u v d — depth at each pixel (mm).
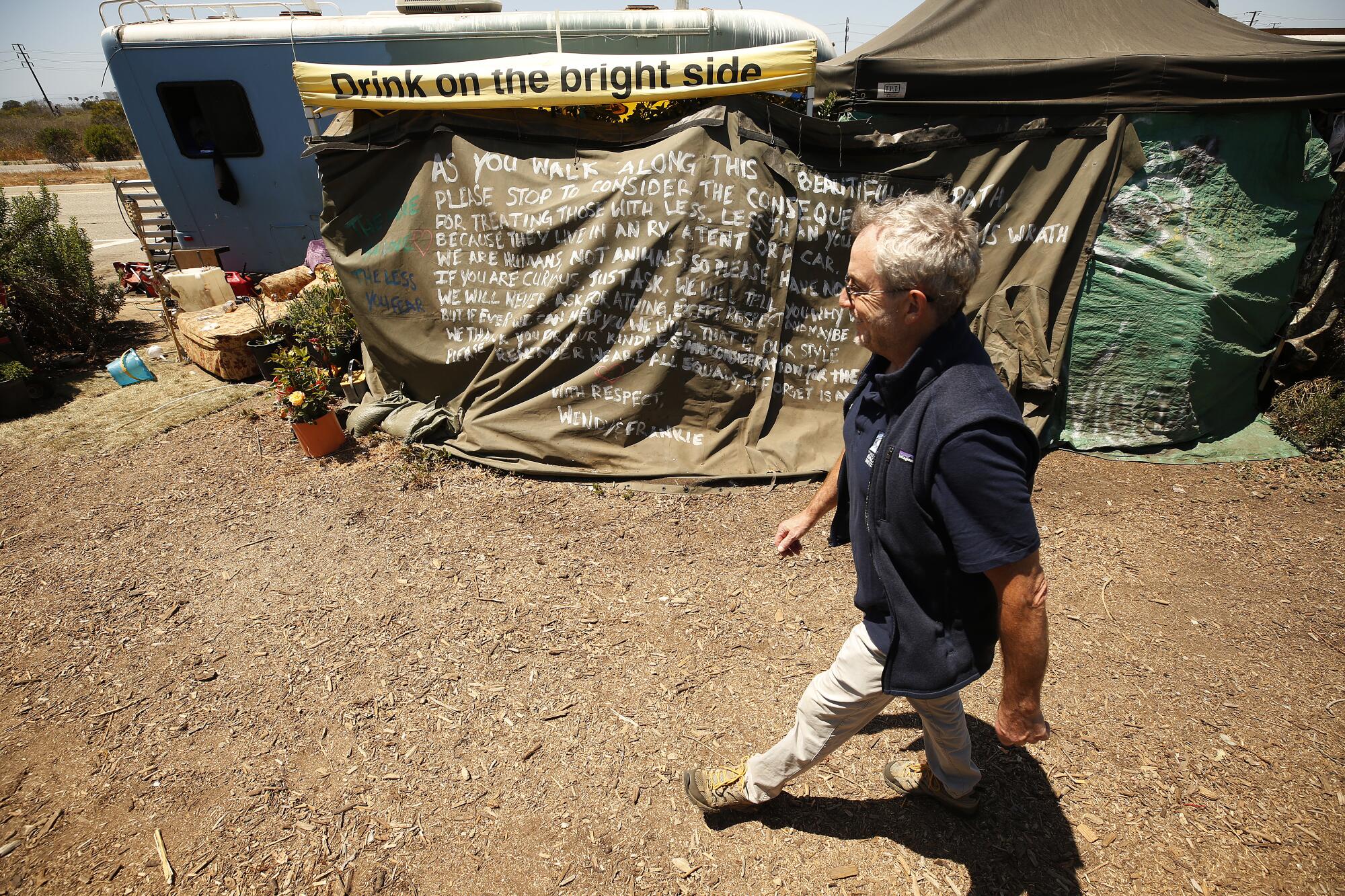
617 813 2459
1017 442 1445
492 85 4453
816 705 1983
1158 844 2314
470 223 4824
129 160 34969
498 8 6848
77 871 2301
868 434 1722
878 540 1694
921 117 4504
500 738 2762
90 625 3422
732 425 4758
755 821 2420
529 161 4672
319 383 4879
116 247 12961
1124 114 4301
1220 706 2854
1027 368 4605
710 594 3562
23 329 6855
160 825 2451
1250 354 4773
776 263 4543
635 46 6406
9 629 3416
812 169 4512
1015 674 1551
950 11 4996
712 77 4250
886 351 1636
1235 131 4344
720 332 4609
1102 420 4863
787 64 4184
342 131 4926
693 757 2670
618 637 3279
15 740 2809
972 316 4711
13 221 6977
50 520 4312
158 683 3070
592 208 4566
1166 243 4477
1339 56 4078
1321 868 2225
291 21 6789
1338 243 4723
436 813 2471
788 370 4781
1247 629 3266
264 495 4500
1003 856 2289
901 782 2457
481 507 4344
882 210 1572
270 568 3803
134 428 5465
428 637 3283
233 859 2324
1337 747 2652
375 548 3949
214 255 7855
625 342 4672
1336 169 4574
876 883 2221
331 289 5766
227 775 2629
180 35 6969
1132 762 2611
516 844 2359
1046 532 4027
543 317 4781
